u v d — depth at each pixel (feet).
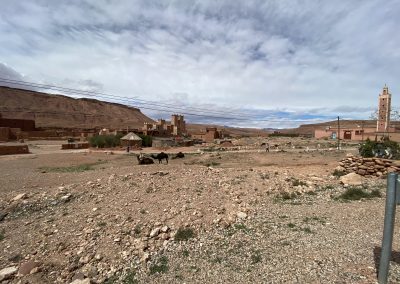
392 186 11.97
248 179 38.83
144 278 15.40
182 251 18.12
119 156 110.83
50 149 156.87
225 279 14.35
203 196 29.55
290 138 251.39
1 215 28.30
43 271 17.40
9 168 72.02
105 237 20.72
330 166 61.21
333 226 20.27
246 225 21.68
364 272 13.55
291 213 24.02
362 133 215.92
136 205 27.12
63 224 24.18
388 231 12.13
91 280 15.72
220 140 241.76
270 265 15.26
